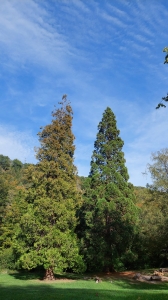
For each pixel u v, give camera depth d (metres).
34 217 17.45
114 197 22.36
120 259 21.52
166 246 23.42
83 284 15.82
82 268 18.11
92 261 21.06
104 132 24.81
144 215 24.31
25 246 17.98
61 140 20.72
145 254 26.17
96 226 21.33
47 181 18.47
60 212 17.64
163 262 26.61
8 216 33.84
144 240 23.12
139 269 25.38
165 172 22.59
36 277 19.94
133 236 21.98
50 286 14.91
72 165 20.52
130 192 23.08
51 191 18.33
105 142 24.55
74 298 10.12
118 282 16.64
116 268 20.83
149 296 10.29
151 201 24.05
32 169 19.72
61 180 18.73
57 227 17.84
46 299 9.98
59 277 19.67
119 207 22.27
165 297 10.05
